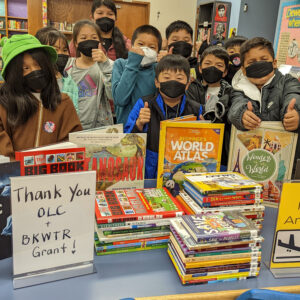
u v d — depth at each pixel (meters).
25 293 0.81
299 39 3.58
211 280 0.88
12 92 1.27
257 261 0.90
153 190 1.19
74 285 0.84
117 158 1.20
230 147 1.28
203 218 0.96
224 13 5.20
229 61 2.00
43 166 0.93
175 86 1.42
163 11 7.22
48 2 6.18
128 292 0.82
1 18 6.67
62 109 1.41
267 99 1.38
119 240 0.98
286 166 1.26
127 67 1.81
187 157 1.27
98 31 2.13
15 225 0.80
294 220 0.93
